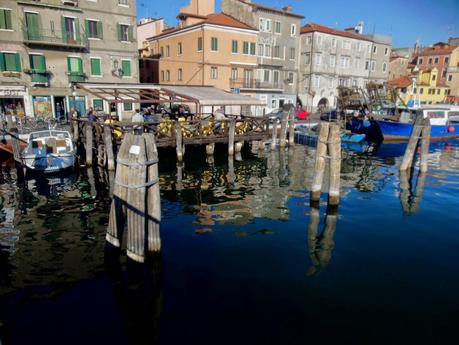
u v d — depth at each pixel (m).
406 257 8.50
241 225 10.34
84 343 5.50
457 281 7.45
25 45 27.58
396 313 6.31
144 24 49.59
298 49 47.94
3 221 10.70
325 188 14.63
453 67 65.00
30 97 28.23
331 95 54.75
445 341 5.64
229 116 24.78
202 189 14.40
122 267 7.61
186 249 8.70
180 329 5.82
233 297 6.70
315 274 7.59
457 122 33.66
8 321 6.00
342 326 5.93
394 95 37.88
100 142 17.16
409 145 17.42
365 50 57.75
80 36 29.81
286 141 25.58
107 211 11.62
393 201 13.02
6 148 18.22
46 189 14.20
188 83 41.00
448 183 16.06
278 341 5.56
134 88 23.98
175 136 18.38
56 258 8.24
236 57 40.66
